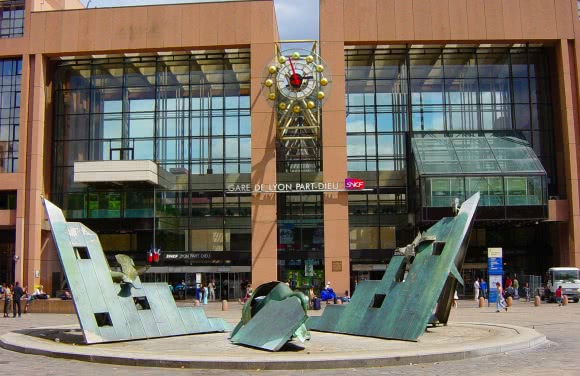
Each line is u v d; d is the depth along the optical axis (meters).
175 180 55.25
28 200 52.88
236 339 18.16
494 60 55.59
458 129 54.81
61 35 54.34
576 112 52.31
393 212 54.22
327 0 52.91
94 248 20.22
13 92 55.34
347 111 55.34
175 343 18.36
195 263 53.56
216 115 55.78
